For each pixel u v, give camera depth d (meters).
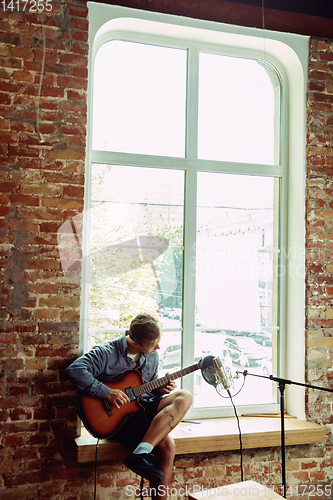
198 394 3.02
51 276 2.60
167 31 2.98
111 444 2.51
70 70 2.68
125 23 2.87
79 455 2.46
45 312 2.58
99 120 2.90
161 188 3.00
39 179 2.60
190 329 3.01
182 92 3.10
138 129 2.98
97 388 2.42
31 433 2.52
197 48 3.12
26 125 2.59
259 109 3.25
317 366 3.08
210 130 3.13
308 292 3.08
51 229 2.61
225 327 3.10
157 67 3.05
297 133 3.18
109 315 2.86
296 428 2.87
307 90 3.14
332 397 3.10
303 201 3.12
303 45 3.15
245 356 3.13
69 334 2.61
